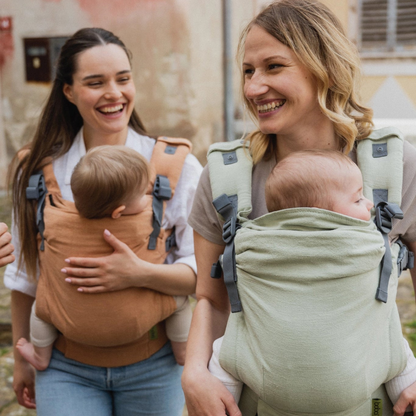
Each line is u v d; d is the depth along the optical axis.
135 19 6.89
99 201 1.69
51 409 1.84
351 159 1.44
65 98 2.01
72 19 7.20
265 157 1.52
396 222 1.39
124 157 1.69
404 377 1.34
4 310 4.07
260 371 1.29
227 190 1.47
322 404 1.25
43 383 1.89
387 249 1.32
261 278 1.32
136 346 1.88
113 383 1.88
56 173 1.95
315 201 1.30
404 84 7.69
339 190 1.29
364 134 1.44
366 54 7.78
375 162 1.39
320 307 1.24
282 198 1.33
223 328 1.60
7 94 7.67
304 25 1.34
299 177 1.30
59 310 1.79
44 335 1.88
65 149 1.99
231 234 1.41
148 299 1.80
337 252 1.24
